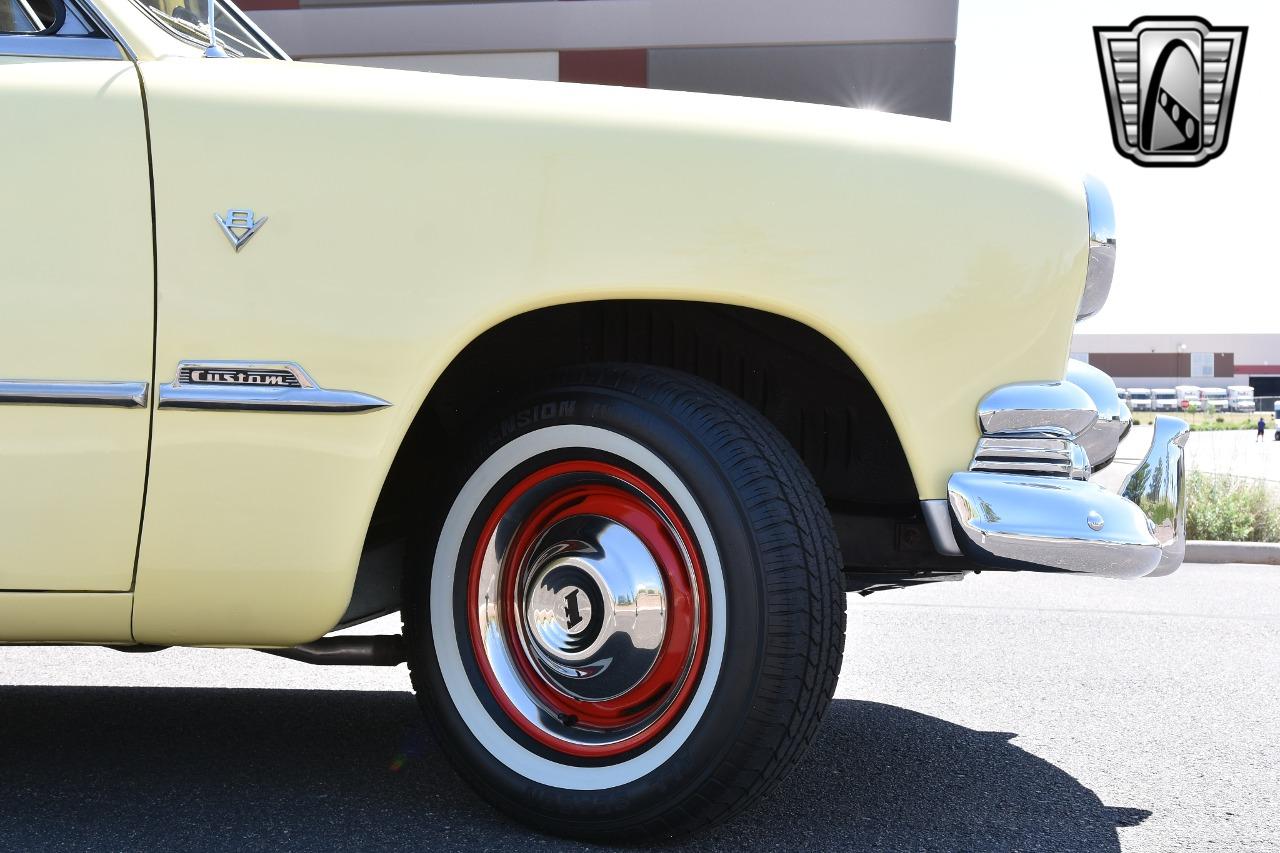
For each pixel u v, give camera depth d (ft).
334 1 25.67
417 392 5.49
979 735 8.26
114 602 5.52
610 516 5.89
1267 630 13.20
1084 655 11.53
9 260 5.41
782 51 24.90
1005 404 5.73
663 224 5.51
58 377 5.39
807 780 6.96
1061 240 5.90
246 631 5.61
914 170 5.76
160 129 5.55
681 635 5.72
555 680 5.94
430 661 6.08
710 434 5.64
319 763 7.07
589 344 6.55
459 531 6.06
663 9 25.03
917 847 5.82
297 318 5.46
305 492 5.47
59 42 5.86
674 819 5.55
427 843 5.66
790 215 5.58
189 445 5.45
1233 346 222.89
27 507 5.41
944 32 24.47
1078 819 6.35
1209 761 7.64
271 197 5.50
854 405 6.81
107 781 6.61
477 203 5.52
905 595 15.99
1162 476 6.88
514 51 25.49
